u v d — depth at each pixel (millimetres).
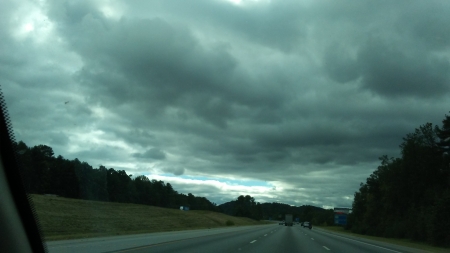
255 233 44219
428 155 58406
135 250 18484
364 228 81125
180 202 169750
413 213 54281
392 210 66688
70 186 50781
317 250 23516
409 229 53406
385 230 65000
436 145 59281
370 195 85625
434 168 58125
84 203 49500
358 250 24844
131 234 34219
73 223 39031
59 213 42125
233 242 26984
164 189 132375
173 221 67250
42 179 49000
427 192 55188
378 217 80312
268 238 34219
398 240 50281
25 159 23281
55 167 50688
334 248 25672
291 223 99188
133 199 88938
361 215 98562
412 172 59969
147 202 113688
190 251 19109
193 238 29812
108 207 56375
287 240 32344
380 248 28031
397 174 62562
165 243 23609
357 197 102875
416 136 60281
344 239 39250
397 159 64688
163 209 87312
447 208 40438
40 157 49625
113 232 36031
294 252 21594
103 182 36531
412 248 30688
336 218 104812
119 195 78625
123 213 57750
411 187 60312
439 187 55469
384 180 71062
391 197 64250
